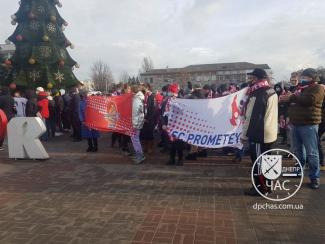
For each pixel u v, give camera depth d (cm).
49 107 1425
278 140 1241
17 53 2153
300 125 637
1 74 2439
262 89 586
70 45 2291
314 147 632
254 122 586
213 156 964
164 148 1061
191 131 825
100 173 785
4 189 664
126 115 925
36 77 2094
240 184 677
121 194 620
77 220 498
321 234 444
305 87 636
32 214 525
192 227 469
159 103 1036
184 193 621
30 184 699
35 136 945
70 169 832
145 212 527
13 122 954
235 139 807
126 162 909
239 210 532
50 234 452
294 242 422
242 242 422
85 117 982
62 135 1546
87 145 1236
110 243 423
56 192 639
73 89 1356
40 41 2136
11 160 952
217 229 461
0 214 527
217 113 820
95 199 593
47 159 959
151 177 739
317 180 635
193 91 1001
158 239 432
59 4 2211
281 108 1119
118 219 500
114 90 1394
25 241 432
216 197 596
